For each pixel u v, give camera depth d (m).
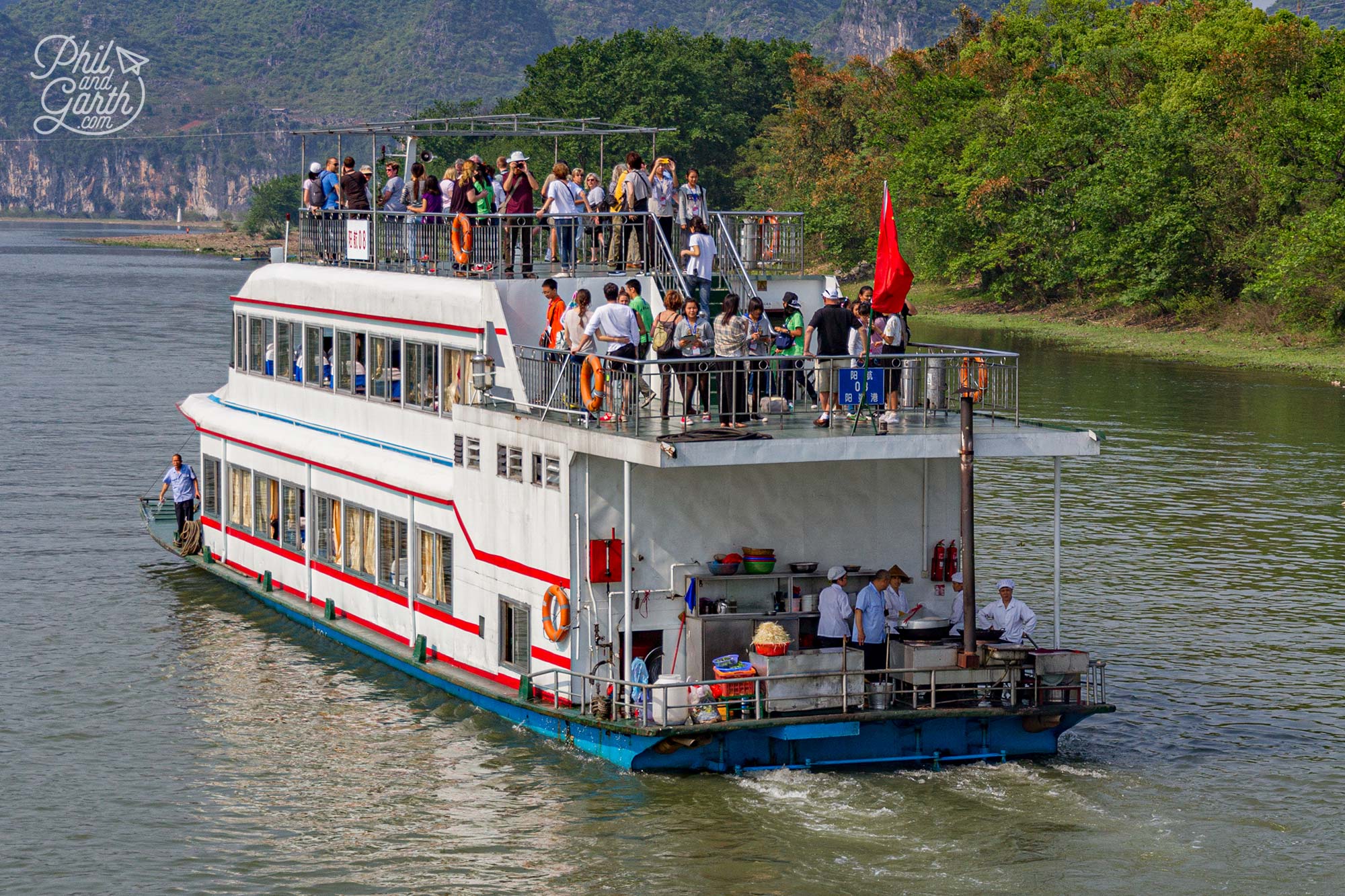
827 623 25.55
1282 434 63.44
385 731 27.98
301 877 22.12
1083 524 46.81
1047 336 105.00
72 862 22.70
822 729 24.22
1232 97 114.06
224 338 104.06
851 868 21.98
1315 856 22.75
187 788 25.45
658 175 29.91
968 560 24.62
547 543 25.81
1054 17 160.38
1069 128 117.69
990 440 25.05
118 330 109.69
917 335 107.31
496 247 29.38
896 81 154.75
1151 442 61.53
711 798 24.23
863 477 26.80
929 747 25.64
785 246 32.16
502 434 26.83
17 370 83.25
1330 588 39.06
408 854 22.77
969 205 124.62
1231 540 44.50
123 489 51.81
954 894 21.25
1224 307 105.00
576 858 22.42
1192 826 23.72
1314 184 98.19
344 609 33.06
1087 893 21.34
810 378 28.39
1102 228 109.88
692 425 25.17
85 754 27.16
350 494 32.28
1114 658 33.06
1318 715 29.45
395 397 31.20
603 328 25.31
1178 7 149.12
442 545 29.12
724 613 25.81
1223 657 33.12
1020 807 24.23
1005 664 24.94
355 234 34.00
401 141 38.69
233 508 38.41
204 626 35.31
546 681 26.25
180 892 21.67
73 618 36.00
